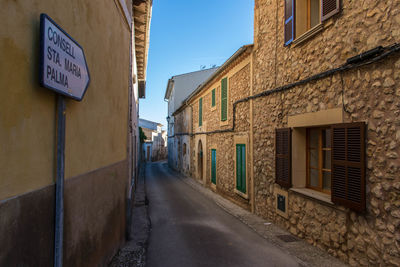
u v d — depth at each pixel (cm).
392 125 294
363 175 325
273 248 432
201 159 1425
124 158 460
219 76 994
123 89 441
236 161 807
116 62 375
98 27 279
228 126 896
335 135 373
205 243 464
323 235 407
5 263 122
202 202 877
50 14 171
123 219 442
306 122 450
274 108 568
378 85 311
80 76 213
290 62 507
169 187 1264
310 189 479
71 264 202
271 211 585
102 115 297
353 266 346
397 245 284
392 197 292
